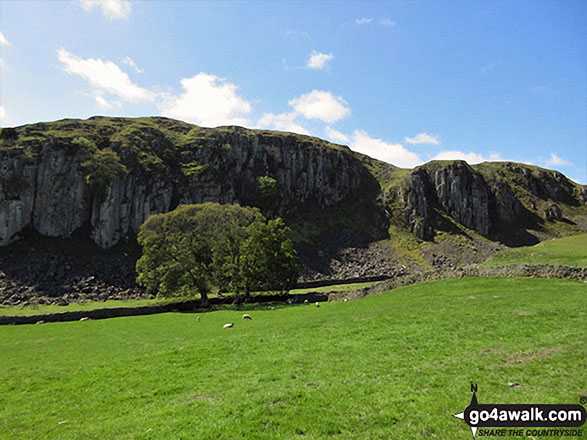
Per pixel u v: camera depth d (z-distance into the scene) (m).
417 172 150.75
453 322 22.78
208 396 14.80
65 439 12.48
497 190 159.25
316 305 47.00
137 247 85.00
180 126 138.00
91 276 71.69
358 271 102.06
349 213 140.25
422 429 10.48
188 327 35.62
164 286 54.94
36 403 16.20
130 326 38.53
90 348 28.06
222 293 64.94
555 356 14.94
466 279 41.72
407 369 15.33
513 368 14.16
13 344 32.16
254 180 125.31
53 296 63.16
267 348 21.48
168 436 11.59
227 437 11.07
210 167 109.81
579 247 51.53
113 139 100.38
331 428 11.00
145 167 96.69
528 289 32.00
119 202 87.50
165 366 19.84
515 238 142.75
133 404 15.09
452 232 135.00
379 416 11.41
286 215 125.38
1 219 73.88
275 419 11.87
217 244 58.25
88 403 15.78
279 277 58.91
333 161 151.75
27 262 70.88
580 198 181.88
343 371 15.91
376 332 22.61
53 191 81.56
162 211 94.25
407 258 116.06
